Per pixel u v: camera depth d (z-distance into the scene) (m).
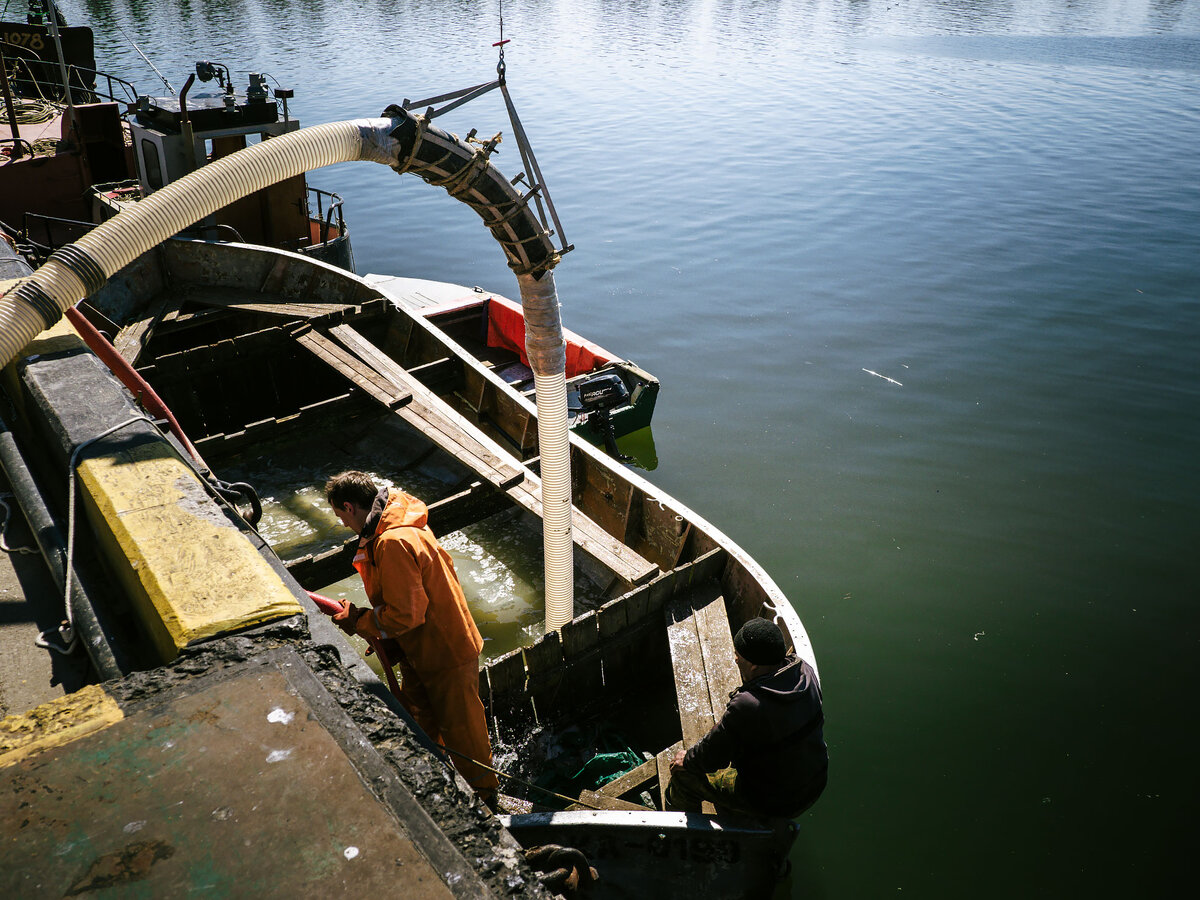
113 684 1.87
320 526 7.83
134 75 34.06
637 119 29.38
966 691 6.81
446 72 36.94
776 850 4.04
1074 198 20.14
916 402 11.46
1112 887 5.30
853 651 7.23
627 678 5.84
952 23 61.22
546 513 5.23
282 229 12.27
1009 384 11.88
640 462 10.23
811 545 8.66
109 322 8.80
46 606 2.86
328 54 41.19
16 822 1.55
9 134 13.68
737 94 33.97
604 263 16.58
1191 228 17.94
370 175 23.12
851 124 28.77
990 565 8.34
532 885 1.63
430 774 1.78
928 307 14.37
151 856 1.50
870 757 6.21
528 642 6.58
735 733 3.59
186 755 1.70
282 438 7.91
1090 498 9.40
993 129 27.94
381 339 9.87
